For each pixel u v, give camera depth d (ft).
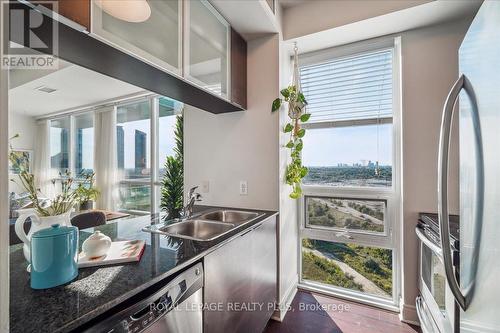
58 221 2.77
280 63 6.30
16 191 8.83
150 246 3.47
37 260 2.25
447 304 3.70
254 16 5.41
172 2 3.97
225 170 6.88
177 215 5.82
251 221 5.02
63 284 2.34
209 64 4.98
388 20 5.59
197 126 7.32
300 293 7.16
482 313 2.14
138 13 3.34
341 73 6.99
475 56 2.37
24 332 1.68
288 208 6.86
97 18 2.80
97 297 2.13
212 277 3.50
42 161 15.90
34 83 9.86
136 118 11.97
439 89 5.66
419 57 5.84
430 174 5.71
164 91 4.85
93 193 6.01
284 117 6.58
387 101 6.51
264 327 5.24
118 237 3.95
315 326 5.72
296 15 6.38
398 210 6.36
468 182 2.51
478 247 2.23
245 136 6.59
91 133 14.01
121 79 4.21
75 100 12.42
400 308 6.03
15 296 2.13
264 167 6.36
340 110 7.02
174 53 4.02
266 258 5.44
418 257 5.74
